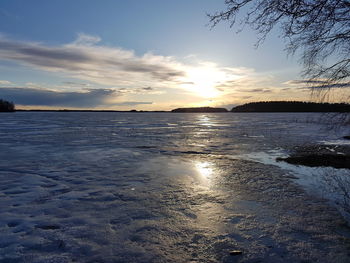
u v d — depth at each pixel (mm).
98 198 4844
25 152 10562
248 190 5500
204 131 24141
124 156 9820
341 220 3934
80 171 7176
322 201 4812
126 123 39438
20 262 2682
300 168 7953
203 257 2869
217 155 10375
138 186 5695
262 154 10695
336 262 2793
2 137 16641
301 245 3158
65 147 12172
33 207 4328
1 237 3232
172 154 10492
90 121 45625
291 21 3020
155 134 20250
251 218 3980
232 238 3318
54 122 40188
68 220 3799
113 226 3611
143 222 3768
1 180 6113
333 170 7668
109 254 2881
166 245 3111
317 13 2904
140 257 2838
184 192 5285
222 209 4352
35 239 3189
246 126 33250
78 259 2766
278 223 3805
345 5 2824
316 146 13250
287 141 15547
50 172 7012
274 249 3061
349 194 5234
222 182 6145
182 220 3863
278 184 6016
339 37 3227
